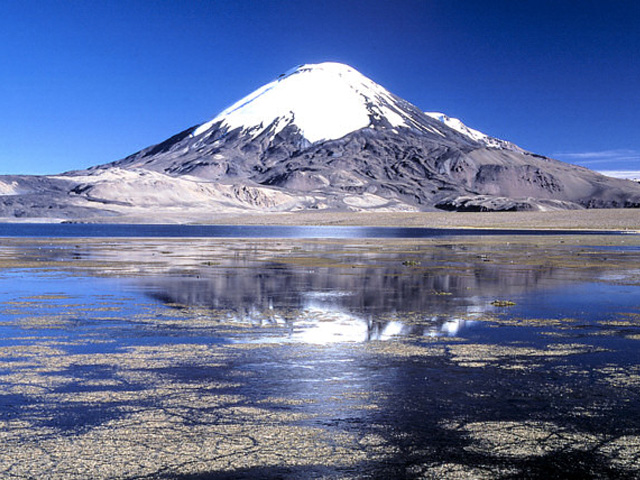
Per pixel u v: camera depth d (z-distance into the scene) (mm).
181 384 10258
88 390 9883
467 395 9695
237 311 18125
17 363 11602
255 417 8656
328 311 18219
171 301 20266
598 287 24891
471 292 23062
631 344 13586
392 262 38781
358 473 6895
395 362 11836
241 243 69688
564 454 7434
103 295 21797
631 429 8234
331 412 8875
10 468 6938
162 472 6879
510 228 149375
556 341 13891
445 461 7215
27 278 27844
